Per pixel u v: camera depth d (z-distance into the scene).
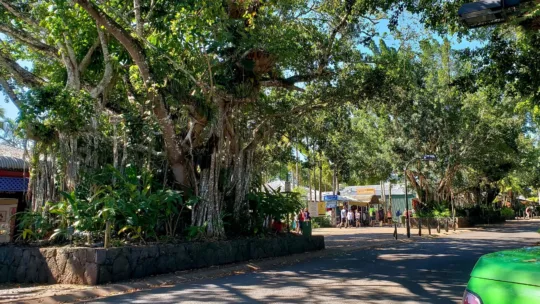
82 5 9.82
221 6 11.10
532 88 12.65
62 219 10.16
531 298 2.49
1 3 11.39
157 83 11.05
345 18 13.31
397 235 22.09
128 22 11.03
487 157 28.69
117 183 10.70
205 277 9.98
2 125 13.61
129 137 12.16
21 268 9.61
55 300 7.50
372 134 29.22
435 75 25.38
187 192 12.47
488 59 12.77
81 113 10.59
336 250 15.34
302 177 46.59
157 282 9.09
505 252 3.17
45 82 12.16
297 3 13.17
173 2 9.88
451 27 12.41
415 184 31.05
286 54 12.61
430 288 8.15
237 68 13.24
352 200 34.78
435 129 26.62
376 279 9.23
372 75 14.86
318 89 15.32
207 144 13.21
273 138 18.97
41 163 10.89
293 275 10.03
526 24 9.07
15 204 13.72
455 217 28.84
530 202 63.28
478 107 25.78
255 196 14.17
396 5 12.41
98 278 8.63
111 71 12.13
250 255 12.55
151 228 10.57
